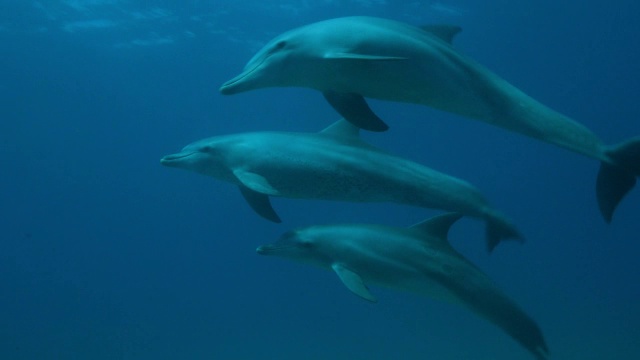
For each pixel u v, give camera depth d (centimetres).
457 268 760
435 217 766
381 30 555
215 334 4047
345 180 720
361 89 570
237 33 3647
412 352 2781
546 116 594
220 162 782
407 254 763
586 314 4047
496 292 762
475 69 573
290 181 737
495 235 713
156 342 3822
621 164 617
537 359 774
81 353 3534
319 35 571
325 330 3828
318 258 797
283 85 598
